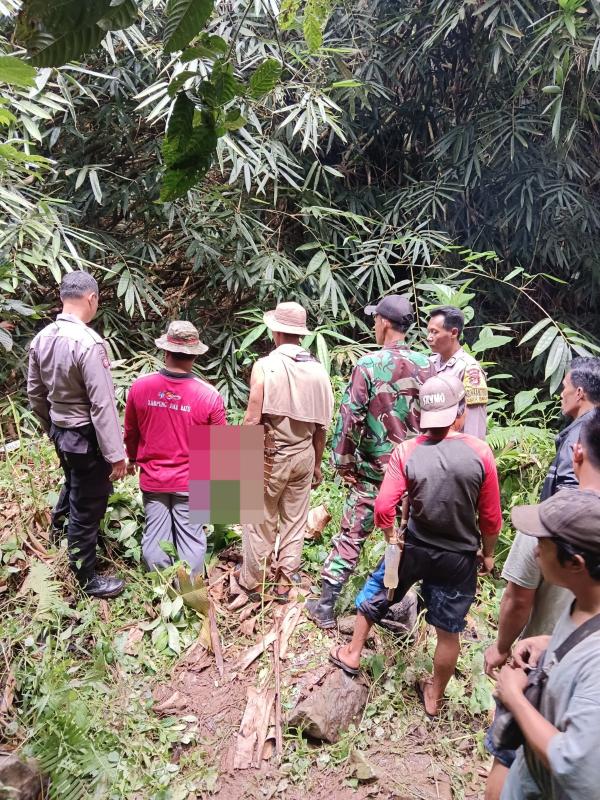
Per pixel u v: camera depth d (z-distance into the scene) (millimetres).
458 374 2688
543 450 3510
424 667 2332
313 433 2555
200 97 776
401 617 2496
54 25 596
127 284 4039
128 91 4355
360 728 2107
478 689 2254
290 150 4852
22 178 3943
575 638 1010
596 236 5152
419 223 5152
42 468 3242
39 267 4379
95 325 4402
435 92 5242
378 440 2299
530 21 4227
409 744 2080
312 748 2039
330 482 3562
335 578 2422
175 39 668
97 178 4223
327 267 4539
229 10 3986
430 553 1962
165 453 2580
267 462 2494
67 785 1787
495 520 1963
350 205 5121
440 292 3992
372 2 4934
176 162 799
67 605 2387
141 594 2576
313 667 2281
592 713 913
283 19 1024
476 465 1881
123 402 3873
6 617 2318
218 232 4555
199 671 2311
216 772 1944
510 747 1131
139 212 4492
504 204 5047
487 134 4680
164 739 2025
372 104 5117
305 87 4379
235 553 2963
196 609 2502
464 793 1923
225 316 4859
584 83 4453
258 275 4445
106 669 2209
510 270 5391
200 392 2547
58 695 1999
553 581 1047
